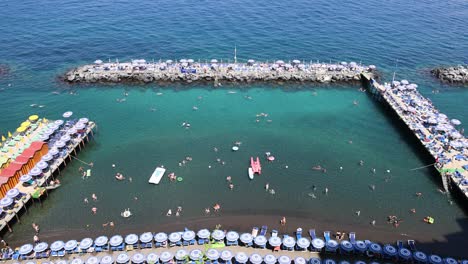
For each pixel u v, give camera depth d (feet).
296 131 273.13
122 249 169.78
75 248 168.25
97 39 414.21
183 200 206.18
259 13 499.92
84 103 300.81
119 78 333.21
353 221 194.90
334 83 342.44
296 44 415.03
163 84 331.77
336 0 557.74
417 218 197.88
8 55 374.22
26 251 164.14
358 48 410.72
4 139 240.94
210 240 175.52
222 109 297.53
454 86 342.44
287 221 193.36
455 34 452.76
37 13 481.46
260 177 224.74
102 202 204.03
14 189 195.72
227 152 246.88
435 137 253.65
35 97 306.96
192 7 515.91
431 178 227.61
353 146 258.16
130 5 518.37
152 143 254.68
